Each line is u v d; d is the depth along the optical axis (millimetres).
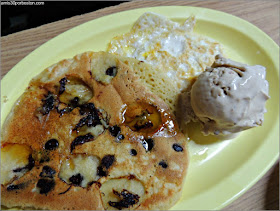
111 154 258
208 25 354
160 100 285
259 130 302
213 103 254
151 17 342
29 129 269
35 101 279
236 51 351
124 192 249
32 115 274
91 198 244
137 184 253
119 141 264
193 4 382
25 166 258
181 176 258
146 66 298
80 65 293
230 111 252
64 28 348
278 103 312
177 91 297
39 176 251
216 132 273
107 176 251
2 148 263
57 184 248
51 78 289
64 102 280
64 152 260
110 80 287
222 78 258
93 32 328
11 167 257
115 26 334
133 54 328
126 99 279
